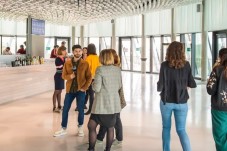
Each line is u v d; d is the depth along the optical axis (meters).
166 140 3.99
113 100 4.04
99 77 3.99
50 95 10.43
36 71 10.62
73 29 23.48
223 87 3.62
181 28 17.70
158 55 20.72
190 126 5.92
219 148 3.72
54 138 5.11
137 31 21.48
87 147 4.61
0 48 20.73
